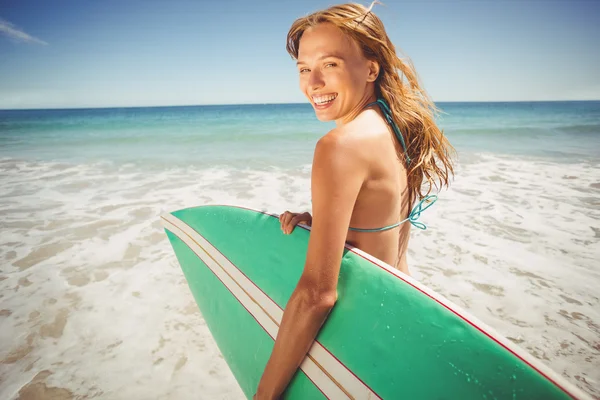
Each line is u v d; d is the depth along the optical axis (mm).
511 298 2953
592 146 11906
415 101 1396
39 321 2775
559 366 2268
